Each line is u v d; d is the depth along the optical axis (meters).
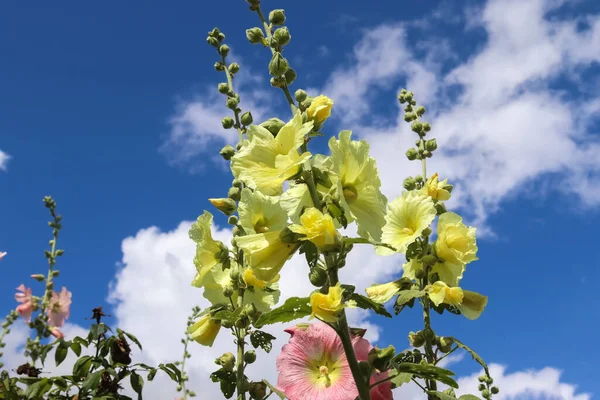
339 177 0.71
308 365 0.78
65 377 1.00
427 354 0.98
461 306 0.99
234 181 1.10
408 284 0.99
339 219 0.69
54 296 1.37
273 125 0.74
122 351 1.03
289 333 0.81
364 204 0.72
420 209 0.93
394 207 0.95
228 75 1.19
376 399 0.76
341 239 0.66
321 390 0.76
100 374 0.96
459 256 0.98
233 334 1.02
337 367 0.77
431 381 0.96
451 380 0.69
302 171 0.69
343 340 0.67
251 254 0.68
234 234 1.07
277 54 0.80
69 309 1.38
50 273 1.40
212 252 1.05
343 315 0.67
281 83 0.79
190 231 1.06
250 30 0.84
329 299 0.64
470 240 1.00
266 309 1.04
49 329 1.26
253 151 0.71
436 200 1.09
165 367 1.03
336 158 0.70
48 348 1.05
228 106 1.15
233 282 1.04
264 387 0.97
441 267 1.00
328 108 0.75
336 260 0.67
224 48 1.22
